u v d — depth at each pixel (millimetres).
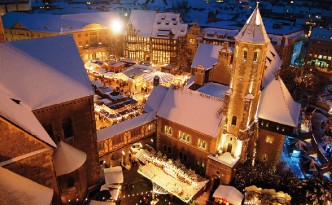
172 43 115000
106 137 50875
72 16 122375
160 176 49844
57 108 38875
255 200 46375
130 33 120438
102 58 125125
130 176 53438
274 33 112500
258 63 46344
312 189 46031
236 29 118500
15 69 37875
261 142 56344
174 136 55750
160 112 56812
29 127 29734
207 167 51344
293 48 111812
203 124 51156
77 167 39000
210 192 50812
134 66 101500
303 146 61000
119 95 74750
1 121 26719
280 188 48656
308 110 82812
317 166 55625
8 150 28016
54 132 39875
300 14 177125
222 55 67312
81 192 42188
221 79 69875
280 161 58906
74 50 44688
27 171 29844
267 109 54625
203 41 114688
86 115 42750
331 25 146250
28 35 119750
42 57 41406
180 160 57000
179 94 56250
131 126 54500
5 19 126438
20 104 34969
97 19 127062
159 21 120062
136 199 47969
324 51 120750
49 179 32031
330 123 69438
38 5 178125
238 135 49812
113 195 45125
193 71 78312
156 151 59906
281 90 54844
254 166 52750
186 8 196875
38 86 38469
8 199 25812
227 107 49344
